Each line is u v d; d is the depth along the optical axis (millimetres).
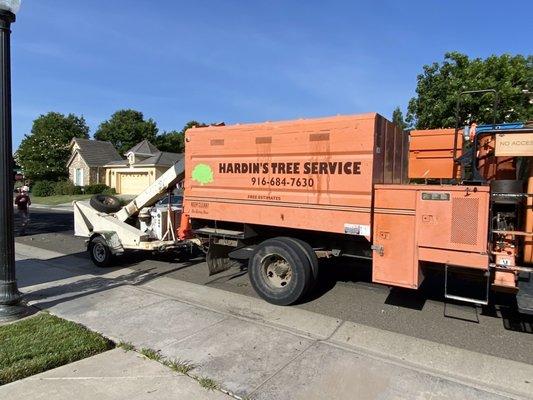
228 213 6934
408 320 5594
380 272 5516
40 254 10594
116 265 9109
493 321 5562
